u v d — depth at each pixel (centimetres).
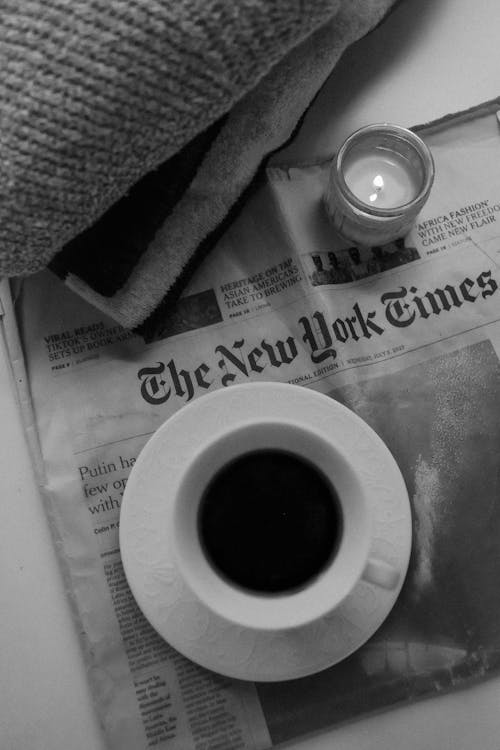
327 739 39
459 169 44
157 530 38
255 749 39
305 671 37
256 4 32
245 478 39
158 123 34
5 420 43
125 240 38
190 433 39
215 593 35
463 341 43
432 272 44
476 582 41
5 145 33
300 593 36
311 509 38
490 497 41
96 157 34
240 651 38
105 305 41
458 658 40
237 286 44
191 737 39
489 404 42
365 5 39
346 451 39
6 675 40
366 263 44
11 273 37
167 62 32
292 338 43
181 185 38
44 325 43
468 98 45
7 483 42
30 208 34
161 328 43
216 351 43
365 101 45
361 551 35
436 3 45
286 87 39
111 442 42
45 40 32
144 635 40
